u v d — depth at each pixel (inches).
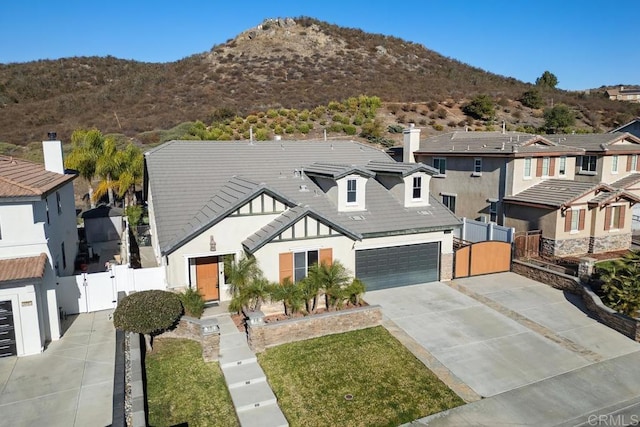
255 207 717.3
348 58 3612.2
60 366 547.8
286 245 703.1
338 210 831.1
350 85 3058.6
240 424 446.9
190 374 530.3
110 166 1334.9
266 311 685.3
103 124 2437.3
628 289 677.3
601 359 581.9
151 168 855.1
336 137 2121.1
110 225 1182.3
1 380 515.5
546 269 861.8
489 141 1253.1
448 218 876.0
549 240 1004.6
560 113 2628.0
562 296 794.2
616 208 1059.9
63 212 846.5
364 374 539.8
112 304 721.6
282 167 942.4
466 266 898.1
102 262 976.3
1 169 684.1
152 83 3216.0
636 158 1317.7
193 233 675.4
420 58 3983.8
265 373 538.6
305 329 620.4
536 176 1138.7
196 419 454.9
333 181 832.9
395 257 832.3
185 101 2785.4
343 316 644.1
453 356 583.5
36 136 2267.5
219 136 1978.3
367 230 791.1
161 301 587.5
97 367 546.0
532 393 506.3
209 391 499.2
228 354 566.9
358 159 1037.2
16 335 568.1
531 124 2674.7
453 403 486.9
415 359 574.6
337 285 678.5
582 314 717.9
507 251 935.7
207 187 834.8
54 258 678.5
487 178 1171.3
